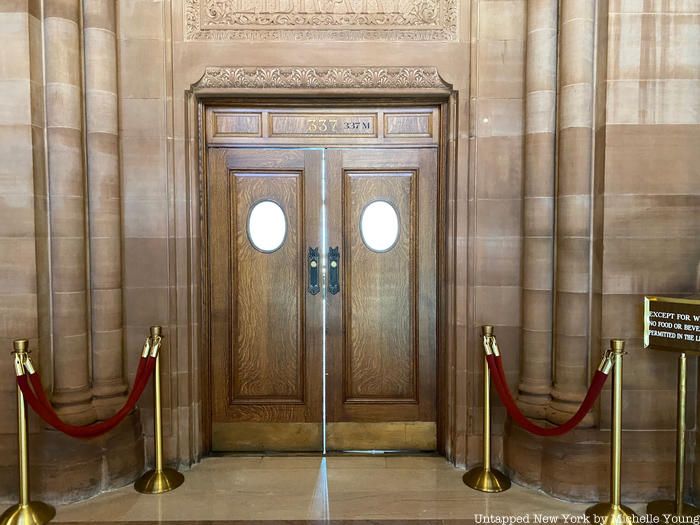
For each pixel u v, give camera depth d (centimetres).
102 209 321
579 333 308
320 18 337
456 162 341
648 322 275
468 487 316
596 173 304
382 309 370
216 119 360
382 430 372
